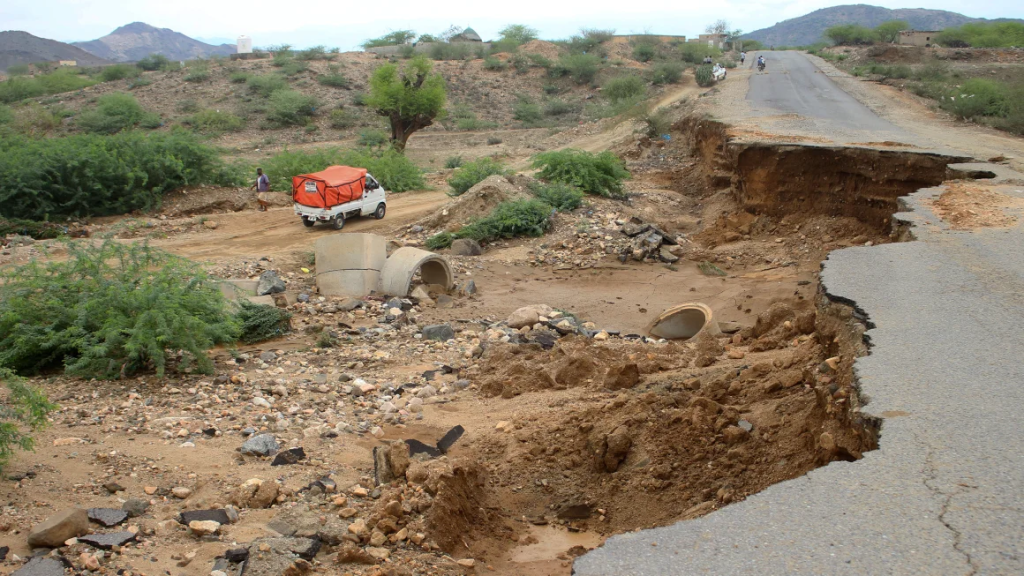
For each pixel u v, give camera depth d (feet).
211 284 36.32
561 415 25.38
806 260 59.11
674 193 86.89
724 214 72.49
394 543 17.24
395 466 20.71
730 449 21.13
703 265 60.70
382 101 161.89
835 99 121.70
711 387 24.95
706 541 12.87
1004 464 14.65
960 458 14.96
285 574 15.23
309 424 25.82
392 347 38.83
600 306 50.42
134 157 86.48
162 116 198.90
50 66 394.93
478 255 64.39
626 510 20.40
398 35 331.36
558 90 255.50
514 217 68.64
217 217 81.71
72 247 36.19
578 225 69.97
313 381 31.81
